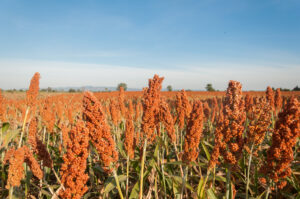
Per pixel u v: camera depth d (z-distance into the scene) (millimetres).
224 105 3104
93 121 2732
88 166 5461
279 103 8500
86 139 2623
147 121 3908
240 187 5035
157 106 3939
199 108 3213
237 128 2816
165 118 4020
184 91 4613
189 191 4688
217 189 4969
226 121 2893
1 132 5477
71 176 2570
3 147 5406
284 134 2570
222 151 2980
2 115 6496
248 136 3100
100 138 2785
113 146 2873
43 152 3262
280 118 2666
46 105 6273
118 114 7863
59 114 9086
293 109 2510
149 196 4094
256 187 4246
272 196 4633
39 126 8414
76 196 2605
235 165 2979
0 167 5168
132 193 3678
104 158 2840
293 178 4309
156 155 4262
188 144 3271
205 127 11344
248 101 7891
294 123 2494
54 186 4059
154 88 3855
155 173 4422
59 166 5281
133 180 5512
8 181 3209
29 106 5473
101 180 5473
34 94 5473
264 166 2873
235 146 2809
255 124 3059
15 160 3148
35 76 5613
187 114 4594
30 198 4520
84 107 2760
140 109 12969
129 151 3801
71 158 2582
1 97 6609
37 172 3242
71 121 8273
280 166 2650
